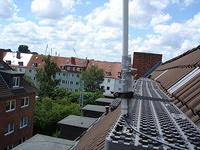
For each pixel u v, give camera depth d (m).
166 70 11.49
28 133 28.52
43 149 13.80
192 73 5.05
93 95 50.28
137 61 20.12
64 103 42.69
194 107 3.01
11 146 25.02
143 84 8.21
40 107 34.31
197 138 2.08
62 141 15.55
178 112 3.17
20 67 79.38
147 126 2.38
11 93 23.92
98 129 7.58
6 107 23.77
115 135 2.04
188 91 3.82
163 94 5.20
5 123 23.52
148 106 3.52
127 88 2.50
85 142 7.42
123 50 2.46
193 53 7.62
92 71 65.44
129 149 1.79
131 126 2.22
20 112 26.23
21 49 134.00
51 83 54.59
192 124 2.58
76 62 79.12
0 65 26.69
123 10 2.41
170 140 1.97
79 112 35.41
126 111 2.53
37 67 79.25
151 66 20.00
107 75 74.31
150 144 1.86
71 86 77.19
